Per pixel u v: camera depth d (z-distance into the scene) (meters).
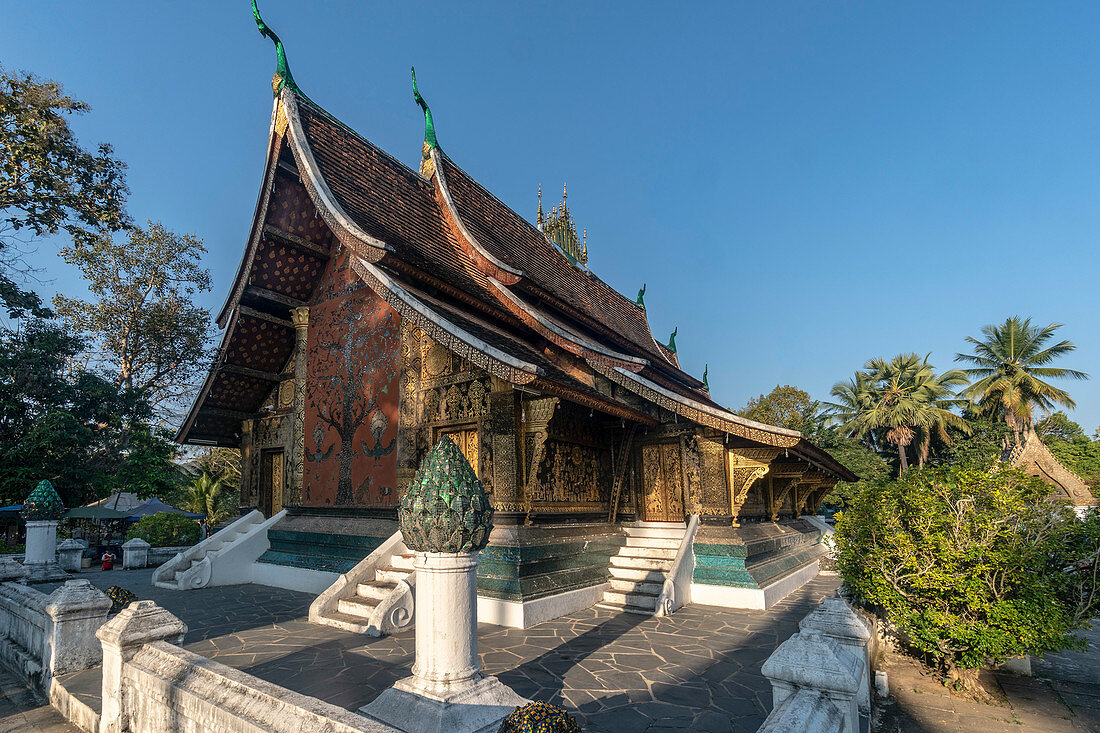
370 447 11.13
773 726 2.57
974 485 5.75
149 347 23.50
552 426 9.95
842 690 2.94
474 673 3.93
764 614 8.80
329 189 10.12
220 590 11.22
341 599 8.68
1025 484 5.60
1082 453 43.41
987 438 40.00
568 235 20.77
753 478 10.20
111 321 23.19
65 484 19.89
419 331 10.70
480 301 10.73
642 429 11.60
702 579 9.79
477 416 9.54
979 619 5.66
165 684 4.05
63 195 13.85
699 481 10.64
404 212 12.01
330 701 5.16
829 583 12.14
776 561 11.09
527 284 11.77
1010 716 5.24
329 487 11.81
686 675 5.89
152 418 22.83
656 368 16.50
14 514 19.44
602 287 20.55
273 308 12.97
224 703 3.50
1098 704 5.54
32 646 6.34
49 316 20.94
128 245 23.33
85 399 21.11
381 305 11.45
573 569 9.41
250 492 13.98
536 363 9.02
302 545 11.73
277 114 11.06
